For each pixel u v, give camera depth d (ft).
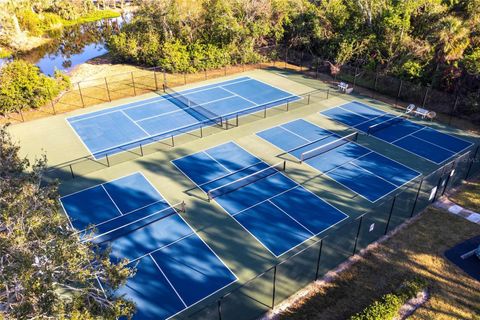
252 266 52.60
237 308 45.85
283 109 104.73
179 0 140.05
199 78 131.44
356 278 50.60
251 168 76.13
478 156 77.56
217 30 140.77
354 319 42.14
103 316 28.40
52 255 27.58
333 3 137.39
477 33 102.27
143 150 83.41
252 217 62.13
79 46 196.24
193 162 78.43
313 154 81.20
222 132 91.25
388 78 113.29
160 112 103.40
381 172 74.64
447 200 66.85
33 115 102.22
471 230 59.21
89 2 266.16
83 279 28.71
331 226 59.98
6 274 25.03
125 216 62.44
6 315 23.80
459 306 46.26
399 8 118.01
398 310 45.55
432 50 105.81
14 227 27.84
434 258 53.88
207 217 62.18
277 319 44.62
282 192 68.44
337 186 70.13
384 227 58.70
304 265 52.24
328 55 135.23
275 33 146.92
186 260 53.62
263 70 140.56
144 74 135.54
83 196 67.51
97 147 85.10
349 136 88.58
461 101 97.66
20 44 187.11
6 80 99.40
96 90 119.85
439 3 119.03
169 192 68.69
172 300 47.44
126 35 145.48
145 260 53.52
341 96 114.52
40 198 33.50
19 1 200.95
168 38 141.18
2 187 32.83
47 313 24.23
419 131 91.97
